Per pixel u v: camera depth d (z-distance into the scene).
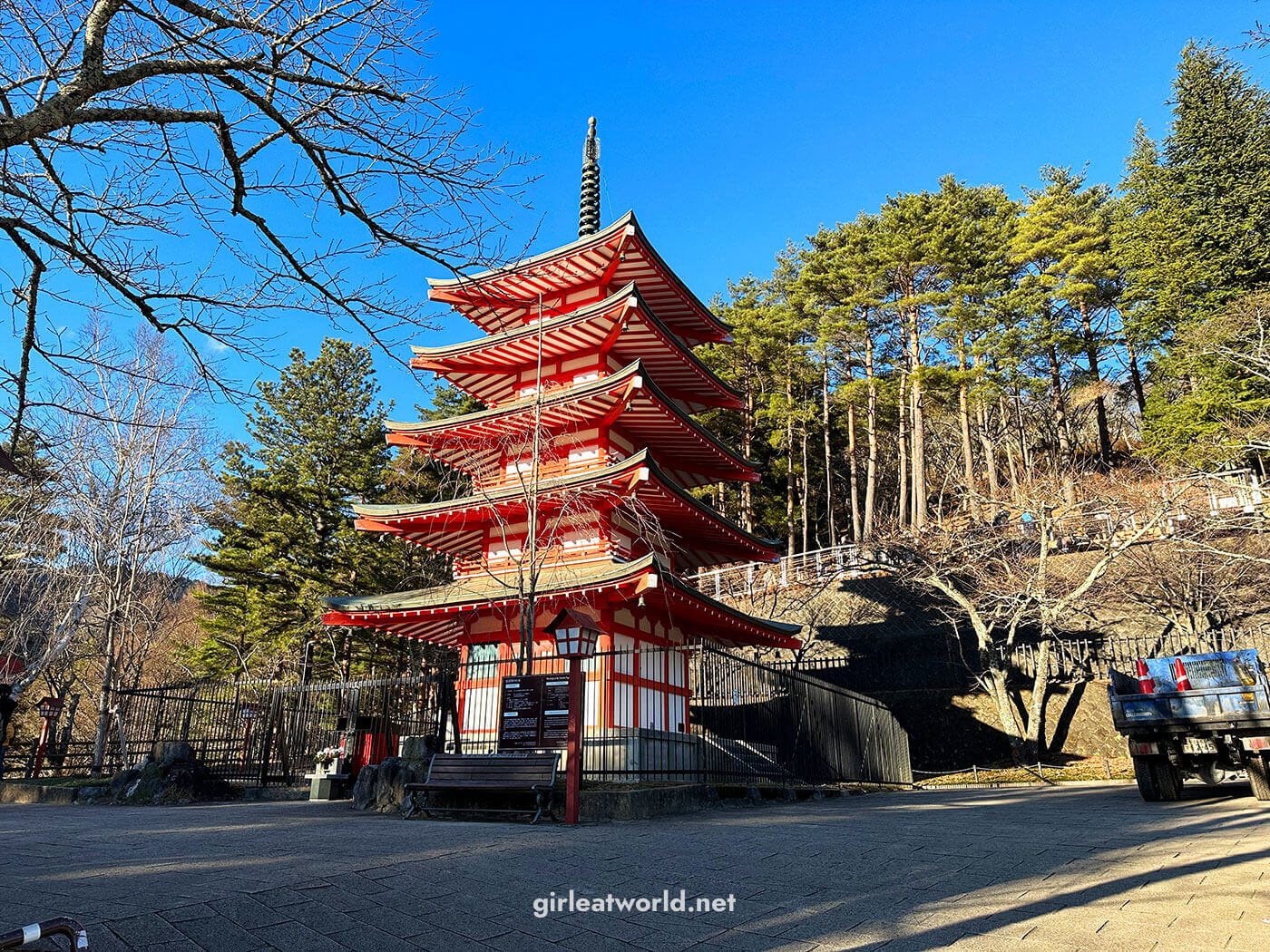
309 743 18.69
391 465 34.12
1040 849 8.10
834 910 5.76
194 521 25.20
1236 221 39.00
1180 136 42.38
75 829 9.58
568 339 19.94
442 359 20.91
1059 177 53.38
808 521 56.75
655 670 18.89
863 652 31.72
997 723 27.34
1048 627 26.42
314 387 37.03
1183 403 38.09
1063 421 47.31
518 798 11.27
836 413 54.84
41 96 5.51
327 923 5.24
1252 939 4.78
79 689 31.56
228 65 5.52
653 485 17.30
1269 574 26.80
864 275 45.34
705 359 46.28
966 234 43.78
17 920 4.89
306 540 34.53
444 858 7.32
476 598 17.53
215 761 18.03
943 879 6.71
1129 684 13.79
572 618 10.80
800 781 17.39
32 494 21.09
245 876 6.30
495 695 18.22
